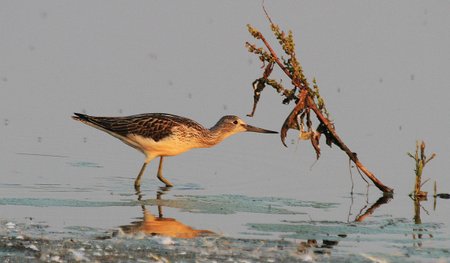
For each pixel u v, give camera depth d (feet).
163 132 57.16
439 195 53.98
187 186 55.52
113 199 50.67
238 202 50.62
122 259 37.37
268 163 62.69
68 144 66.90
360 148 66.54
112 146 67.36
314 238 42.29
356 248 40.47
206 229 43.65
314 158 64.18
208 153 65.72
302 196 52.90
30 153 63.31
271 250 39.63
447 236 43.32
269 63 53.36
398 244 41.42
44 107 77.71
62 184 54.29
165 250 39.01
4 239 39.99
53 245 39.29
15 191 51.62
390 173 59.57
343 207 50.08
